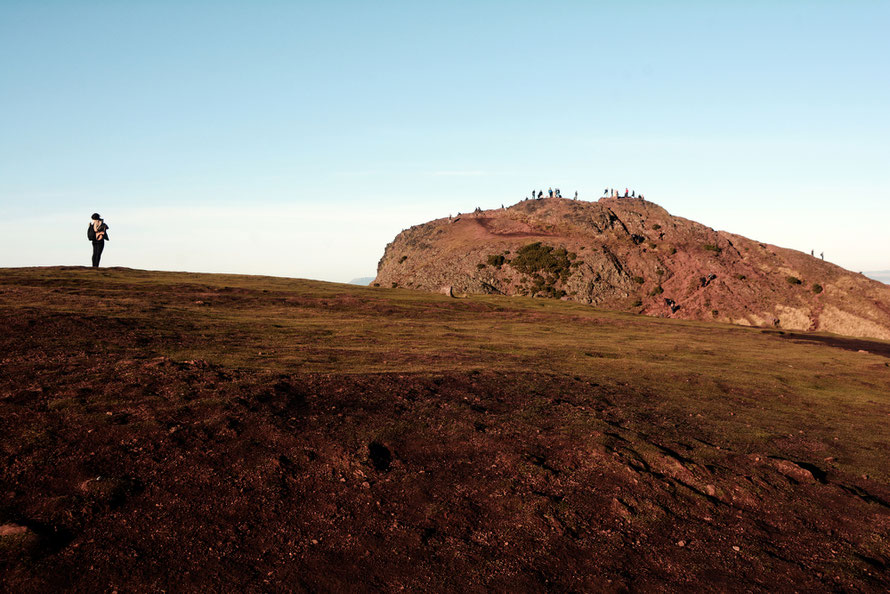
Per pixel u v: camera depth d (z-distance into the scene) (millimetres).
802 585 9344
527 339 34875
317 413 14914
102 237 56375
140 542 9055
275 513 10289
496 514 10977
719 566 9797
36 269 50188
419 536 9969
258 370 18969
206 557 8852
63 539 8922
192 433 12719
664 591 8977
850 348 41938
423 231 150750
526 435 14836
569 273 111750
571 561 9625
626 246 122875
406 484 11820
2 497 9742
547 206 148250
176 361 18656
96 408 13609
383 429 14250
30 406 13430
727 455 14836
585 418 16547
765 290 107062
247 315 36406
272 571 8680
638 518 11227
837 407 22625
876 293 101688
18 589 7711
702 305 103500
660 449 14484
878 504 12695
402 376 19344
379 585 8570
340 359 23172
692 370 27656
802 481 13766
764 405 21984
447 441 14070
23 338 20719
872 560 10305
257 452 12297
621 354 31453
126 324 25938
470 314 46844
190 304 38500
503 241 127875
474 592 8570
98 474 10797
